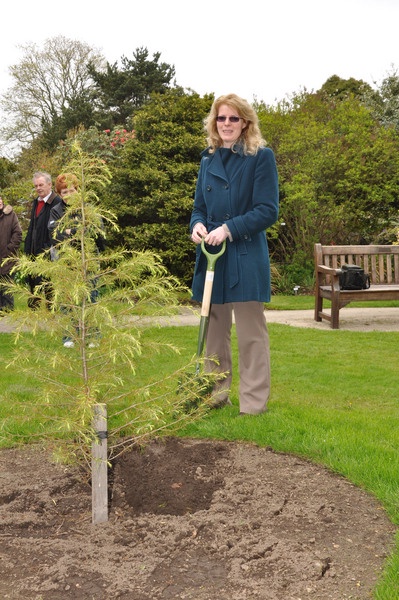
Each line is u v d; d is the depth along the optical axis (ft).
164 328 26.78
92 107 125.90
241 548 8.66
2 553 8.61
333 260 31.55
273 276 46.50
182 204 41.11
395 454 12.07
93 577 8.03
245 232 13.99
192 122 44.96
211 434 13.29
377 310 35.32
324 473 11.48
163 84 141.18
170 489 10.53
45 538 9.11
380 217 50.49
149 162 42.91
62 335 10.25
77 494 10.62
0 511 9.88
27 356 10.23
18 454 12.53
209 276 13.88
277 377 19.19
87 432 9.95
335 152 47.55
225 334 15.23
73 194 9.68
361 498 10.45
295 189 46.83
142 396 11.50
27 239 25.99
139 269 9.96
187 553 8.61
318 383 18.58
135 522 9.45
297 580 7.95
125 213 42.19
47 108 127.65
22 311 9.68
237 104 14.11
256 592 7.69
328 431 13.34
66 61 127.24
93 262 9.78
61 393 10.28
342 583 7.95
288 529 9.30
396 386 18.25
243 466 11.65
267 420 13.97
